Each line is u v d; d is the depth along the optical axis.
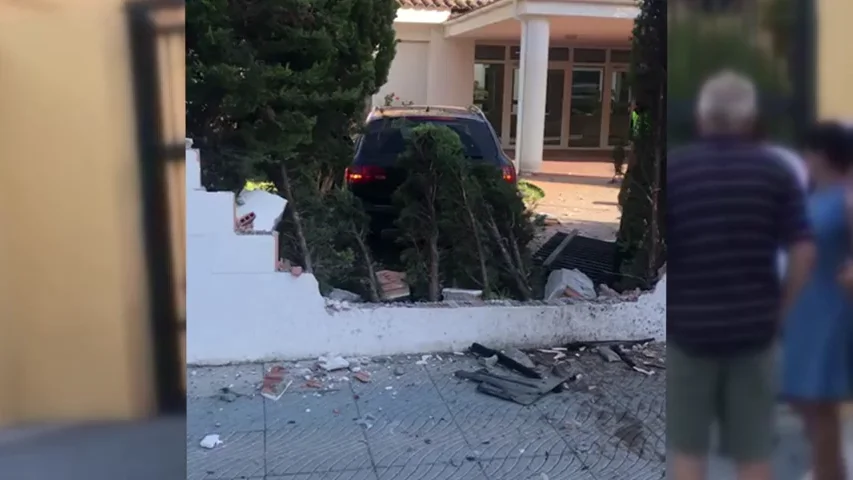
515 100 19.38
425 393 4.79
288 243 5.60
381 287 5.82
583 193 12.54
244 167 5.39
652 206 6.01
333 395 4.74
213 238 4.99
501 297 5.89
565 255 7.64
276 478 3.81
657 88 5.90
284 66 5.51
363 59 5.84
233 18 5.24
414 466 3.96
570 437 4.28
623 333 5.64
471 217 5.89
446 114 8.47
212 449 4.08
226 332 5.10
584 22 14.73
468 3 17.86
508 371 5.12
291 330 5.18
